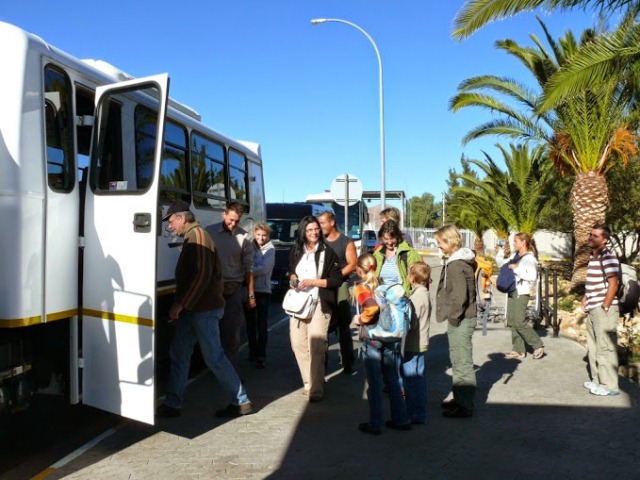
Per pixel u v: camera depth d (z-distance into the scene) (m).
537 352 8.39
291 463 4.73
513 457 4.86
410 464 4.72
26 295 4.25
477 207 27.70
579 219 14.82
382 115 20.98
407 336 5.61
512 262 8.49
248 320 8.16
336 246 7.31
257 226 7.98
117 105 5.47
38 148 4.40
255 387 7.03
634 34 9.41
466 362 5.82
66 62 4.84
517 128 16.09
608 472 4.57
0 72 4.30
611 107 13.86
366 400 6.51
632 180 18.19
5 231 4.18
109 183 4.95
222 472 4.55
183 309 5.63
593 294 6.56
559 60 14.14
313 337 6.42
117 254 4.66
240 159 9.80
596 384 6.75
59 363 4.86
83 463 4.71
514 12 9.98
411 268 5.68
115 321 4.65
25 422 5.80
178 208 5.40
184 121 7.24
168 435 5.36
